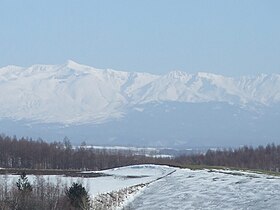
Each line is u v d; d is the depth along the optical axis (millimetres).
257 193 93500
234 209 83500
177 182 110000
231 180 108438
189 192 98438
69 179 103438
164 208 86188
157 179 116438
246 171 129750
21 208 70125
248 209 82750
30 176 108938
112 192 88625
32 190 75062
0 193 73812
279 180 107062
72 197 72188
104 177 119562
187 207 86812
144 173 130500
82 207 71500
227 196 93000
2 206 69312
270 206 83312
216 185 103625
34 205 70625
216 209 84312
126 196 93500
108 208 79750
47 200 72312
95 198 79375
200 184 105750
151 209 85375
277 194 91500
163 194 97562
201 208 85625
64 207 71188
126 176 122812
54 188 79562
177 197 94625
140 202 91312
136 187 101625
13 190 74125
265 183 102812
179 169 133125
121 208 84688
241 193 94375
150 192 100375
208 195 94938
